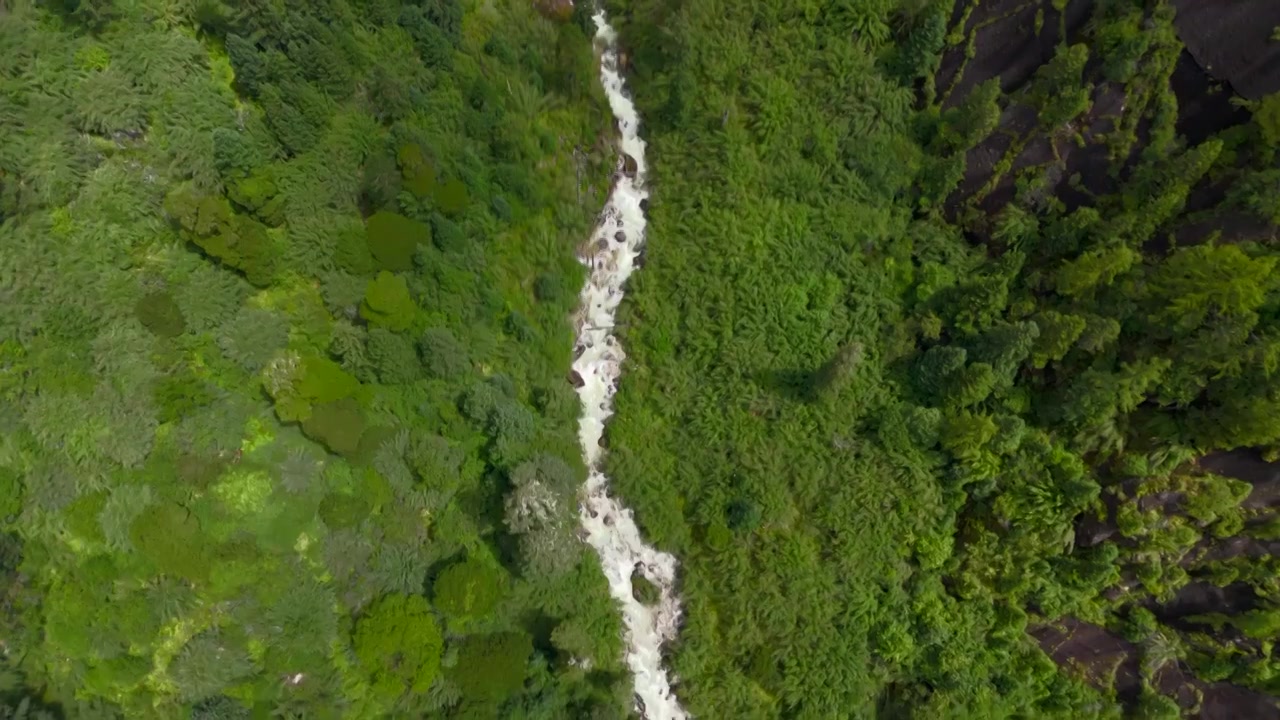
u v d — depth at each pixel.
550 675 33.50
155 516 26.97
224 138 28.05
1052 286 32.25
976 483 33.19
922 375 34.59
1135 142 30.59
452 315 33.75
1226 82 28.44
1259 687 29.09
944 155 35.06
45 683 27.25
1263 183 27.42
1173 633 30.72
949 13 33.47
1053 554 32.00
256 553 28.56
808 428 35.69
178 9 28.42
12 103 25.78
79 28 27.02
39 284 26.34
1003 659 32.88
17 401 26.66
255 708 28.52
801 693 34.28
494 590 32.53
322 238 30.97
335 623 30.06
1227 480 29.27
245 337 29.19
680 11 35.69
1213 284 27.20
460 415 33.91
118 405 27.16
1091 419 30.56
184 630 27.86
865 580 34.50
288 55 29.84
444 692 31.52
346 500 30.31
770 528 35.41
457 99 34.59
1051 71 31.25
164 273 28.22
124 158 27.72
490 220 35.47
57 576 26.95
